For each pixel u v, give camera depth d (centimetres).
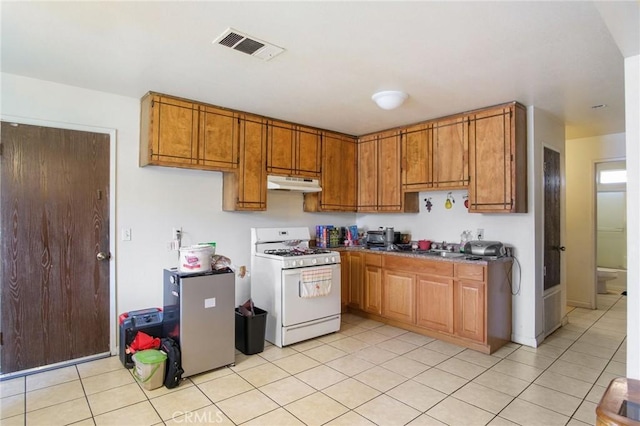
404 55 240
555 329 398
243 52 237
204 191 380
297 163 420
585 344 355
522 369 295
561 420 221
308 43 224
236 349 339
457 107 354
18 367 281
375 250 426
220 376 281
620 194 712
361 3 180
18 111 281
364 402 243
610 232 723
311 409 234
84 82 295
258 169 386
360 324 415
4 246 277
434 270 364
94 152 315
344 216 520
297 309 351
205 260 295
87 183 312
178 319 277
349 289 457
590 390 260
